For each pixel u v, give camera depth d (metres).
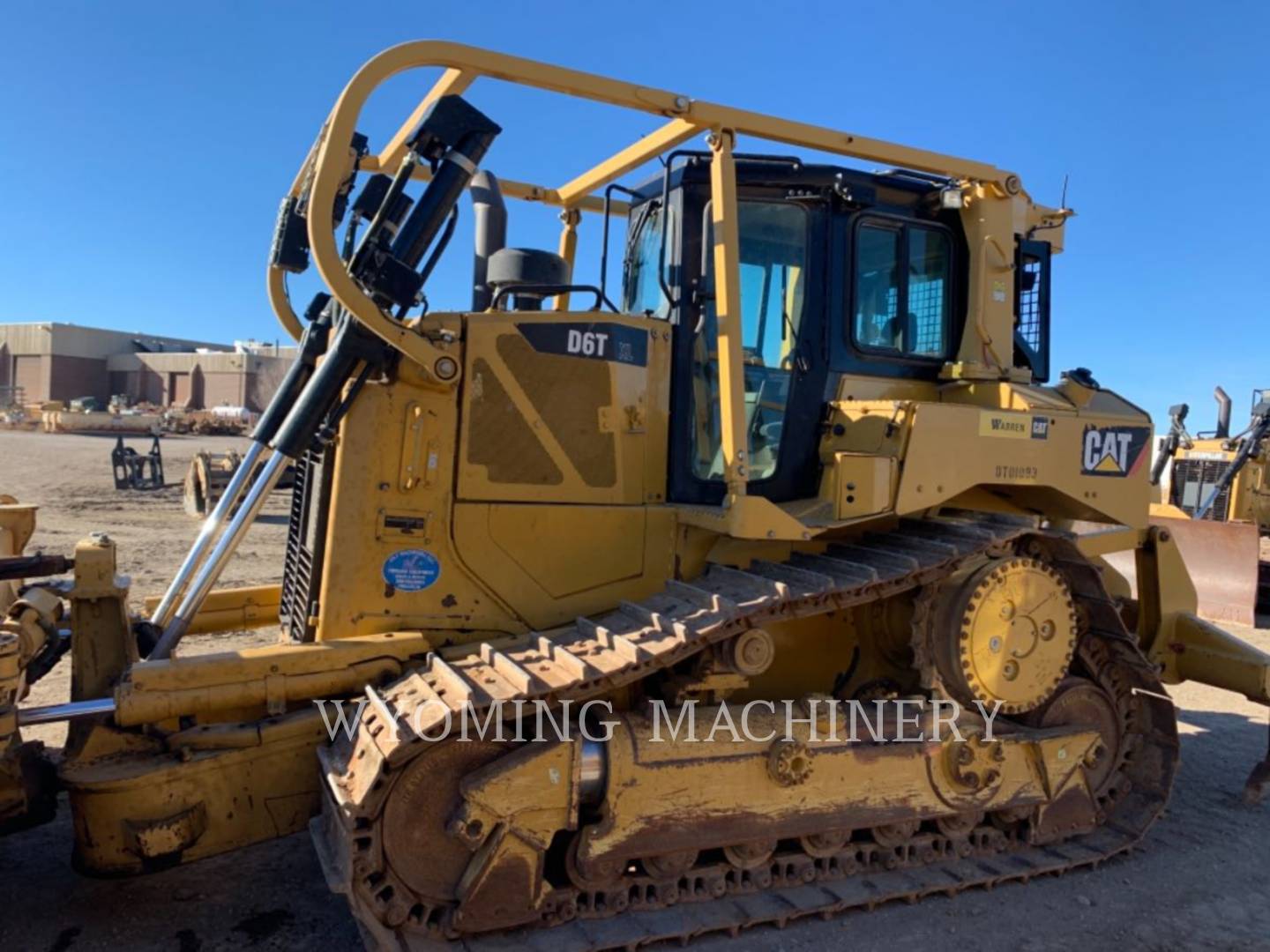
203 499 13.38
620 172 4.32
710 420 3.93
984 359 4.27
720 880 3.50
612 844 3.27
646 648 3.10
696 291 3.88
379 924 2.92
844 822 3.64
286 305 3.98
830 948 3.38
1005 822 4.09
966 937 3.50
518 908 3.13
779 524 3.43
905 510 3.65
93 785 3.00
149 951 3.17
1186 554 9.82
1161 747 4.34
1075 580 4.18
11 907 3.44
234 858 3.88
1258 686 4.62
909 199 4.25
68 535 11.41
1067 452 4.07
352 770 2.92
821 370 4.05
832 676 4.21
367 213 3.54
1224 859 4.25
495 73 3.18
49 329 52.31
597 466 3.72
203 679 3.12
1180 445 12.88
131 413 40.19
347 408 3.38
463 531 3.51
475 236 4.24
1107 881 4.00
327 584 3.38
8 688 2.99
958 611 3.76
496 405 3.54
